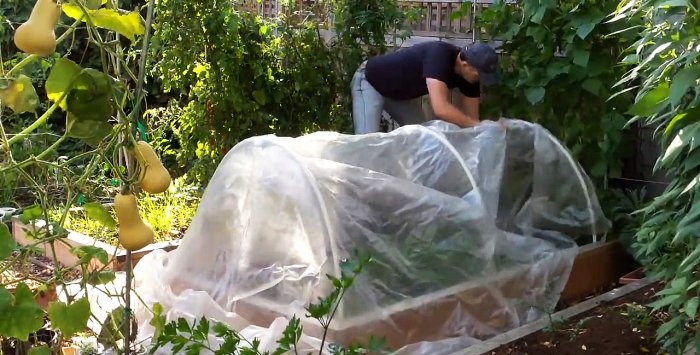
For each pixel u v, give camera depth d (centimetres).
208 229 349
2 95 162
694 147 226
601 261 433
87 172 172
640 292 389
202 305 314
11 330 161
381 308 313
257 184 329
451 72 475
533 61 480
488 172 387
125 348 182
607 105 470
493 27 506
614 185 521
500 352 316
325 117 600
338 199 329
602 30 461
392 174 363
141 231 167
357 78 525
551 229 429
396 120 536
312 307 191
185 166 655
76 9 164
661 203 275
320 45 588
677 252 315
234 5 568
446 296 338
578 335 334
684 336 294
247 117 569
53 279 180
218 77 555
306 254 313
